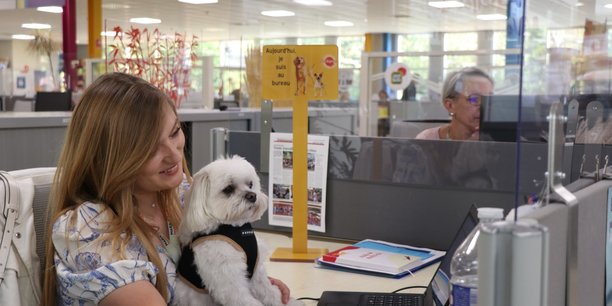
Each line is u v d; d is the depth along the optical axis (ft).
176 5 30.83
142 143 4.35
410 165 6.98
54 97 24.67
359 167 7.25
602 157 5.36
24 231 4.45
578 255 3.78
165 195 5.04
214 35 39.01
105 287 4.11
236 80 21.65
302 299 5.41
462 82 11.07
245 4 34.09
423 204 6.95
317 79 7.04
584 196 3.89
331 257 6.37
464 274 3.73
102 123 4.38
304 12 38.22
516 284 2.80
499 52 13.76
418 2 32.58
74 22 28.04
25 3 22.38
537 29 3.18
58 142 11.43
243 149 7.97
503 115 7.72
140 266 4.20
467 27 44.52
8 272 4.30
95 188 4.54
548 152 3.39
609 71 6.06
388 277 6.02
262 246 4.93
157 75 16.46
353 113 17.20
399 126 13.20
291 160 7.61
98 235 4.30
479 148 6.62
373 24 45.57
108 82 4.50
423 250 6.70
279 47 7.09
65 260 4.32
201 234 4.69
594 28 5.86
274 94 7.14
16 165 10.75
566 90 4.04
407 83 18.95
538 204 3.33
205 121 12.44
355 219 7.34
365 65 18.92
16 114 11.84
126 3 29.48
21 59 62.18
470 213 5.09
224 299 4.49
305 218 6.86
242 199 4.63
